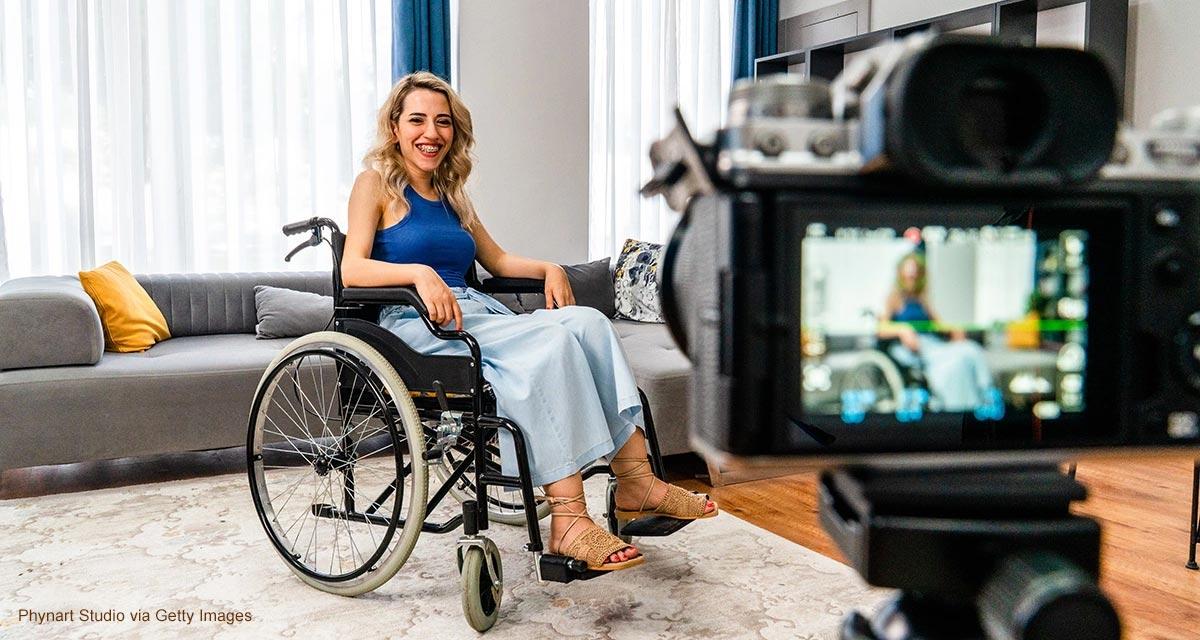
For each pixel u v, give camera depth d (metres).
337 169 3.97
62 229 3.55
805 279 0.50
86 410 2.73
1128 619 1.83
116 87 3.59
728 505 2.64
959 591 0.53
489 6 4.03
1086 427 0.52
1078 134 0.48
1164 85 3.66
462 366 1.81
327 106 3.94
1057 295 0.52
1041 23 4.04
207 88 3.71
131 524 2.42
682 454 3.22
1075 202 0.51
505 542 2.29
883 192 0.50
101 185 3.59
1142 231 0.52
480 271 3.90
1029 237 0.52
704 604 1.89
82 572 2.06
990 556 0.52
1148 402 0.52
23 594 1.92
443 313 1.81
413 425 1.79
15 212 3.48
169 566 2.10
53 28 3.48
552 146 4.21
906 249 0.51
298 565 1.97
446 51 4.04
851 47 4.55
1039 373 0.52
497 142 4.09
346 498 2.06
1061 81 0.48
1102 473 2.96
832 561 2.16
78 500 2.64
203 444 2.88
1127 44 3.78
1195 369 0.52
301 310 3.43
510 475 1.80
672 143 0.57
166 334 3.38
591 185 4.74
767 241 0.49
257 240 3.85
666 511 1.94
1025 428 0.52
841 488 0.58
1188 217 0.52
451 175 2.31
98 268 3.20
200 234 3.77
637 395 1.92
